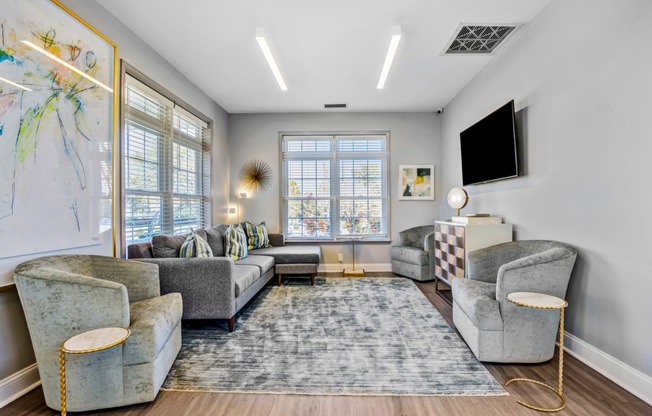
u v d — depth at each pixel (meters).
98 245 2.14
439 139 4.85
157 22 2.44
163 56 3.00
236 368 1.92
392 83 3.73
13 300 1.64
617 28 1.73
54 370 1.50
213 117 4.25
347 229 4.90
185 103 3.45
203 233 3.29
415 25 2.52
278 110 4.74
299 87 3.81
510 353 1.91
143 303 1.88
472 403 1.58
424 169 4.84
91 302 1.49
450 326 2.56
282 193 4.88
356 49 2.89
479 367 1.92
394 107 4.64
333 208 4.90
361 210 4.91
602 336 1.85
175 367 1.93
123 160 2.41
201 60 3.09
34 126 1.69
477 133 3.31
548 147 2.32
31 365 1.73
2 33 1.53
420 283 3.97
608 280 1.80
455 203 3.47
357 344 2.24
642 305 1.61
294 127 4.85
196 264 2.45
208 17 2.39
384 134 4.86
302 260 3.82
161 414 1.51
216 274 2.44
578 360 2.00
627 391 1.66
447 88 3.91
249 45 2.81
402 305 3.10
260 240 4.28
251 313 2.88
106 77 2.23
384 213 4.91
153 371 1.58
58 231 1.84
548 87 2.31
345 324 2.61
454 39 2.75
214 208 4.23
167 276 2.45
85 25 2.04
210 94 4.03
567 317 2.12
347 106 4.57
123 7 2.25
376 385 1.74
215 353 2.12
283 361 2.01
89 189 2.07
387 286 3.82
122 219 2.39
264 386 1.73
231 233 3.59
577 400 1.59
